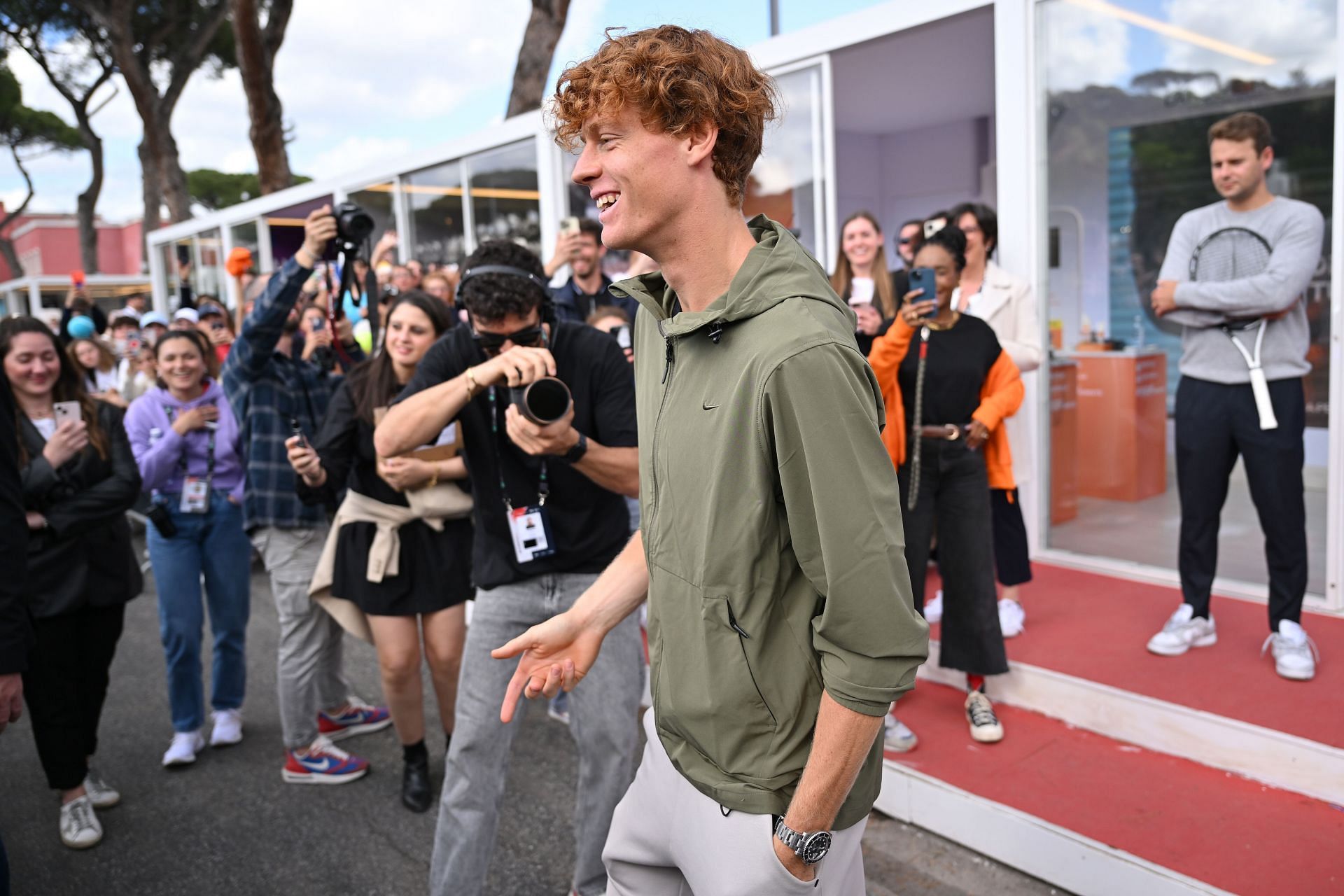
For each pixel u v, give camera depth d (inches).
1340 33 130.5
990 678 132.3
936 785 111.3
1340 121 131.0
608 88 47.3
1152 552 170.9
